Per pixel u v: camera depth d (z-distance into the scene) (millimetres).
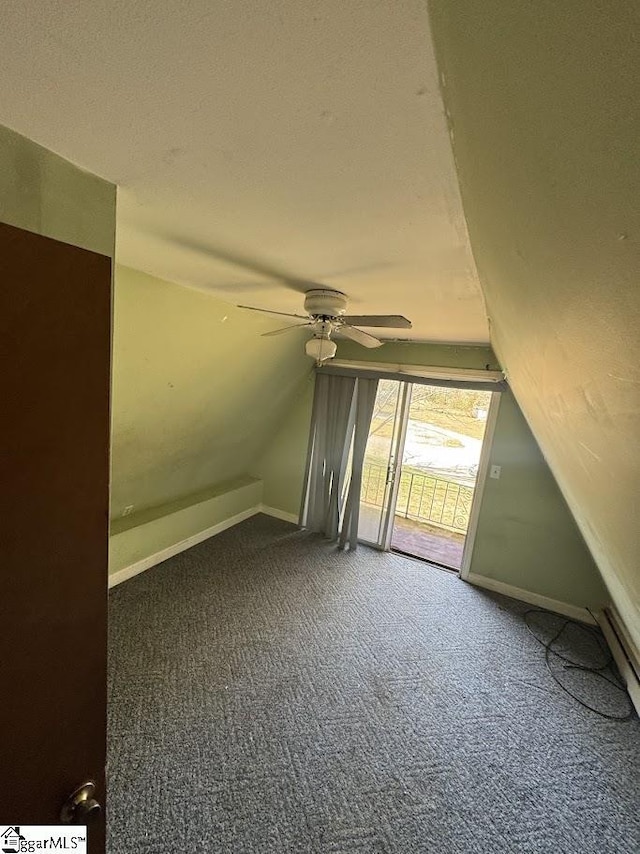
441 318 2072
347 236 1017
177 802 1566
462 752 1886
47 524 637
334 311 1657
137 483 3061
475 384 3150
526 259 521
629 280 318
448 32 350
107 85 529
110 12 406
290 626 2701
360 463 3742
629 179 242
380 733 1951
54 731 706
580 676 2439
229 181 789
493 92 341
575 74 234
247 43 437
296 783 1676
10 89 547
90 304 642
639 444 471
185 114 586
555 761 1874
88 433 673
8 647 618
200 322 2236
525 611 3088
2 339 542
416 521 5117
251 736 1875
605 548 1278
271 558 3592
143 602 2814
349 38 416
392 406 3775
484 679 2371
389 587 3275
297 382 3922
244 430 3754
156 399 2508
